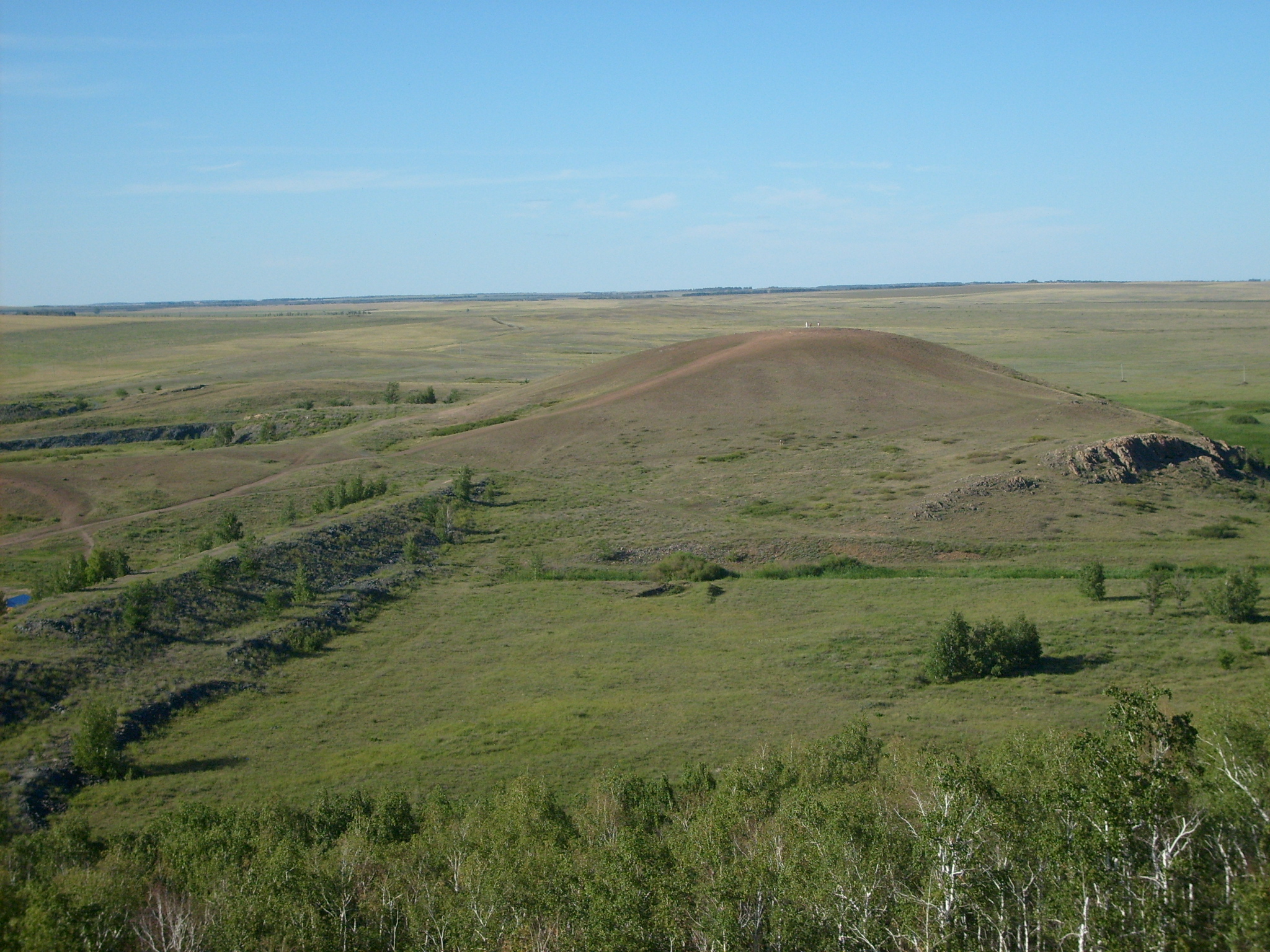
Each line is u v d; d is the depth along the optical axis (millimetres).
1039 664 42375
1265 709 25984
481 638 50875
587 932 19375
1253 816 19312
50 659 42062
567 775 32531
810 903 19438
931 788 22625
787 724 36500
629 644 48875
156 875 24250
